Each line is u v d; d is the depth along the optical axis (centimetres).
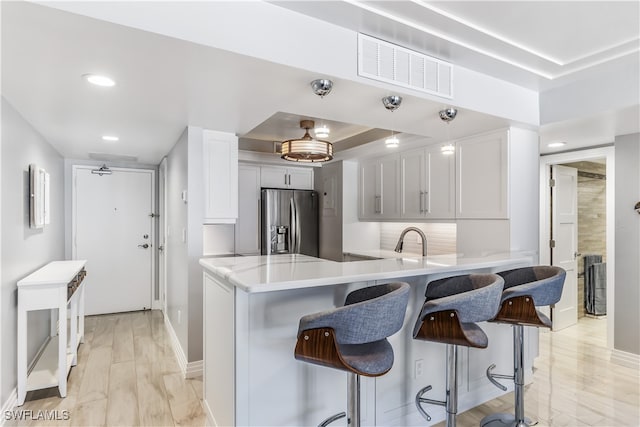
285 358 188
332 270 194
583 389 283
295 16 181
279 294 187
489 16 189
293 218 515
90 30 146
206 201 315
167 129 315
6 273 240
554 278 209
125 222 505
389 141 319
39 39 153
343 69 195
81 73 189
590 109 264
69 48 162
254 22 170
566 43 219
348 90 212
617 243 341
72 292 295
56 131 318
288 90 214
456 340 167
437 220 364
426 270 204
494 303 178
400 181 414
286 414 187
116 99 231
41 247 335
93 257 488
